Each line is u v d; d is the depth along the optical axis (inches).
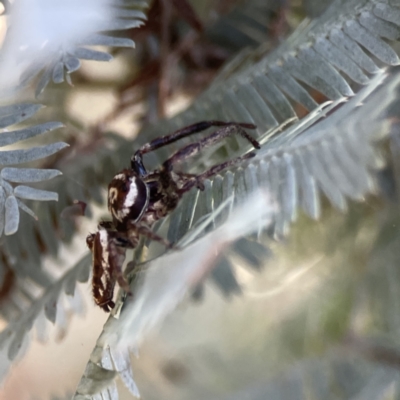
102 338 5.4
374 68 5.6
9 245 5.9
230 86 5.8
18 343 5.6
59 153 6.1
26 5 5.5
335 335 6.2
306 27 5.8
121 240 5.6
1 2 5.6
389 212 6.1
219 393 6.3
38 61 5.6
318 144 5.5
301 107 5.8
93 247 5.6
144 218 5.7
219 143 5.8
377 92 5.5
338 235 6.2
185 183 5.6
